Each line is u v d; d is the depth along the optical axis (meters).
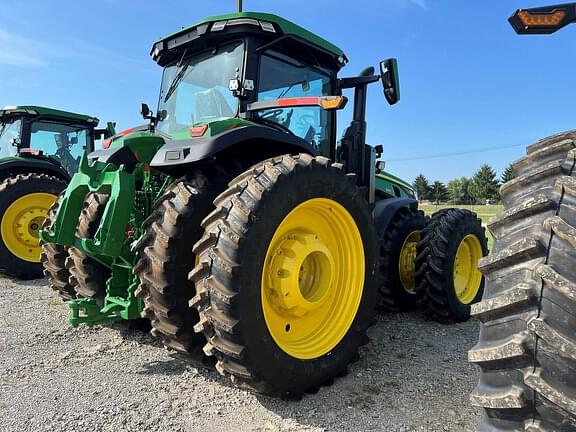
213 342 2.48
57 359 3.33
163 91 4.10
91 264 3.54
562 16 1.50
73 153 7.99
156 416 2.53
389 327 4.16
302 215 2.96
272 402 2.70
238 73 3.44
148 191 3.35
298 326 2.96
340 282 3.18
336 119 4.14
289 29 3.42
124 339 3.75
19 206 6.46
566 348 1.26
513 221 1.48
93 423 2.44
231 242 2.44
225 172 3.01
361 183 4.24
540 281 1.35
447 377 3.04
